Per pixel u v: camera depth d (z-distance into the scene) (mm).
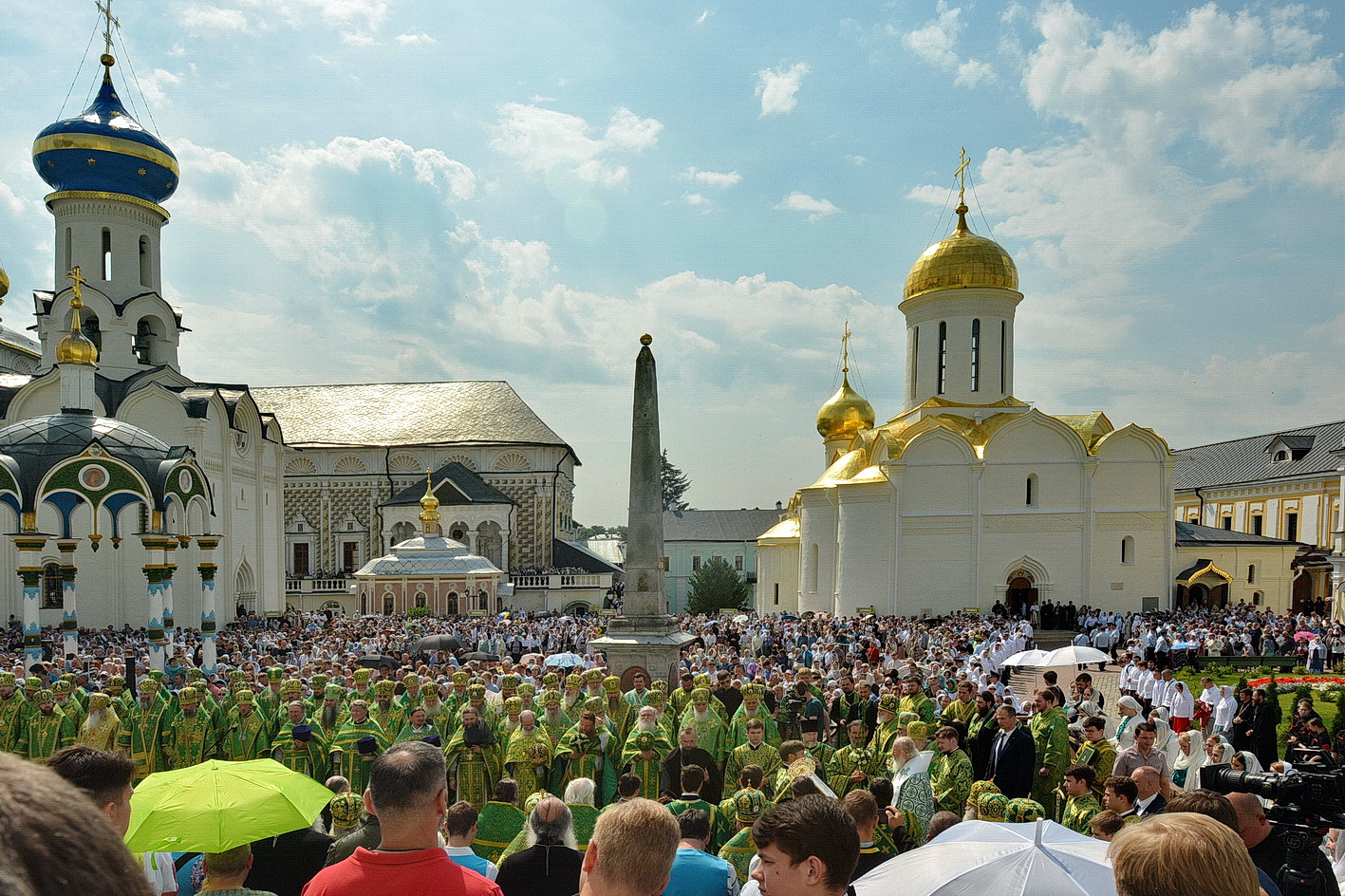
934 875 5410
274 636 37719
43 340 50469
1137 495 52562
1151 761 11977
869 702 15883
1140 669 26156
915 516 51375
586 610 68625
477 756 12211
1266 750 16156
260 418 56156
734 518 106750
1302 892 5320
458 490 70250
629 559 20047
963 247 56938
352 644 33906
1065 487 52062
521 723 11844
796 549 63938
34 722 15023
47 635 37969
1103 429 55875
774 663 27016
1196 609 52219
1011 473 52000
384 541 71500
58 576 46250
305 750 13172
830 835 4066
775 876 4102
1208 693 21141
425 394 81500
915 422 52438
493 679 19375
